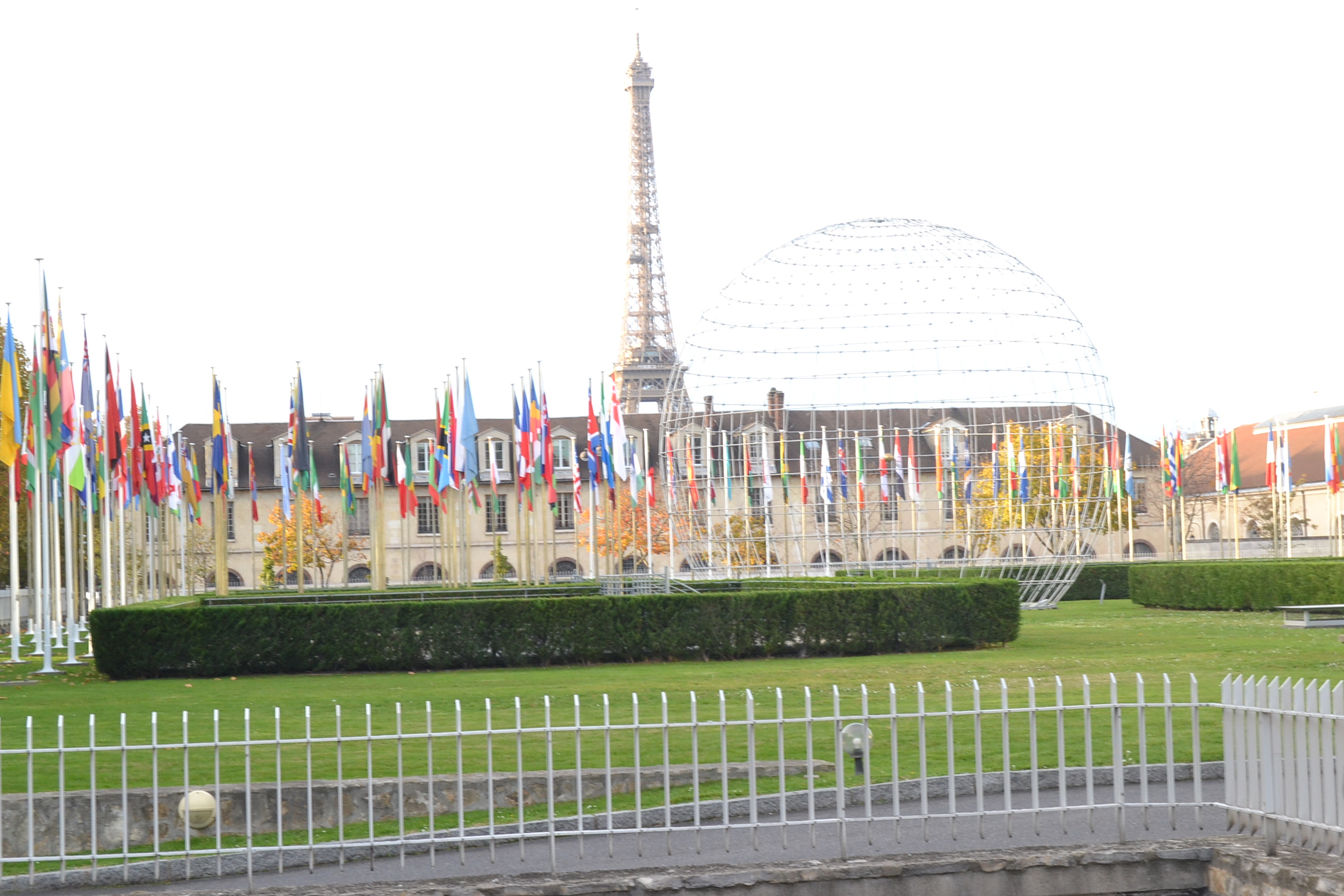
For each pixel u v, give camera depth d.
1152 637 43.19
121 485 48.38
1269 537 111.06
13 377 36.88
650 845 15.03
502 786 16.86
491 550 112.06
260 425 116.06
